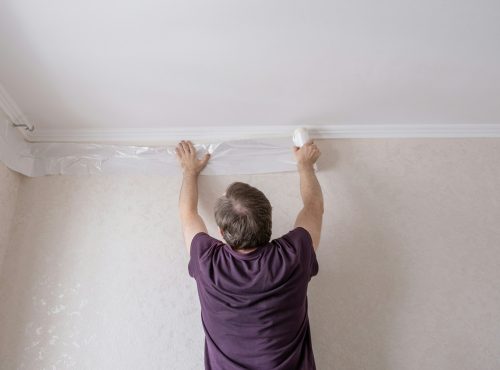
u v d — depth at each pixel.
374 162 1.58
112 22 1.05
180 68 1.24
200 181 1.52
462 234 1.49
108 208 1.51
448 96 1.40
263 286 0.96
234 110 1.49
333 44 1.14
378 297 1.40
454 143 1.61
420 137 1.62
